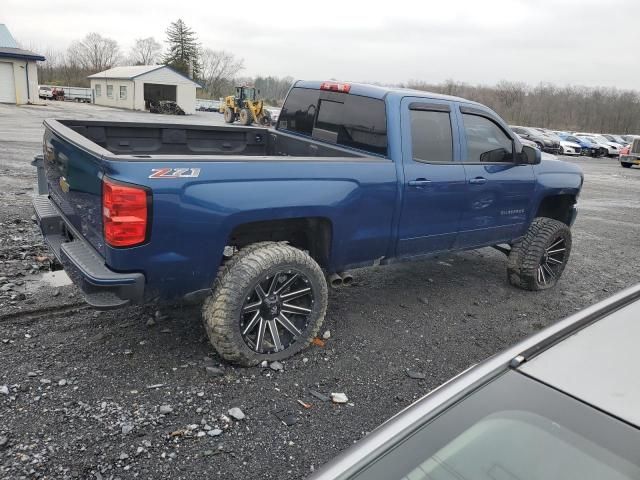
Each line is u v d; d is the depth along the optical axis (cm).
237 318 339
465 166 463
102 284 297
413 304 503
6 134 1769
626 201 1381
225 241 333
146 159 296
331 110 485
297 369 363
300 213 358
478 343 430
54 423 284
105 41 10269
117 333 391
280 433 294
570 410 137
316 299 374
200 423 296
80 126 458
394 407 329
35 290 455
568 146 3247
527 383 148
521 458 129
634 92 8306
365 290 532
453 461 131
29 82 3881
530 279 554
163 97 5122
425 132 437
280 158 348
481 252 716
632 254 790
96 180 306
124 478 251
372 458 134
